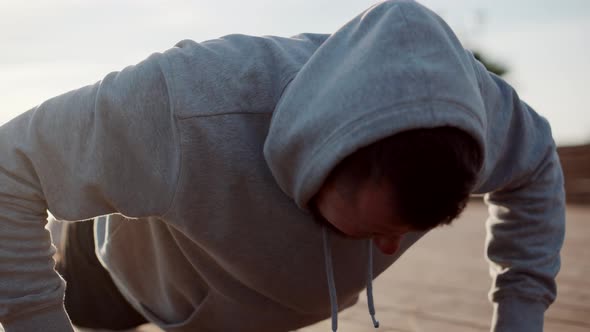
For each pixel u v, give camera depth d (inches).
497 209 49.8
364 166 30.9
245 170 37.1
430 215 29.9
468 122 30.8
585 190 215.6
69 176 36.9
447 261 116.6
